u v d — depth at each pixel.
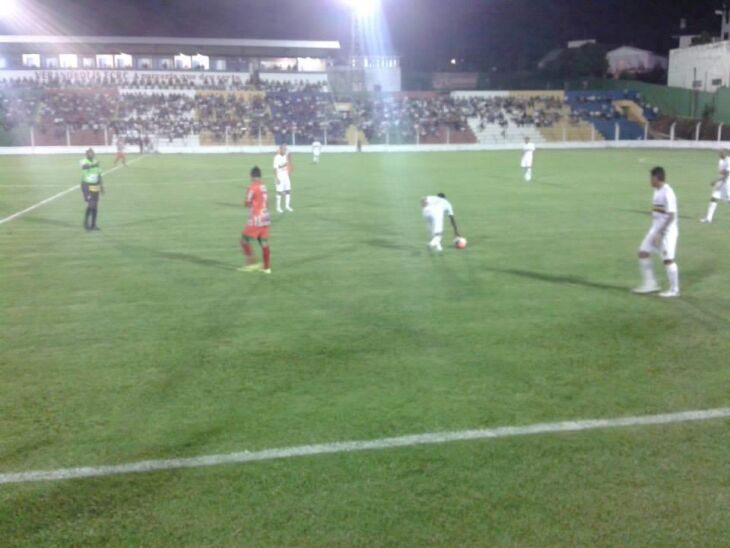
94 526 4.46
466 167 37.75
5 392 6.64
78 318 9.16
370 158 46.50
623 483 4.97
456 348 7.91
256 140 55.19
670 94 61.50
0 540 4.31
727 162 17.80
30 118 53.91
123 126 54.16
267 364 7.39
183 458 5.33
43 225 17.30
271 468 5.18
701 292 10.55
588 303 9.88
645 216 18.83
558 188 26.38
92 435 5.72
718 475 5.08
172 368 7.27
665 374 7.09
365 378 6.98
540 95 64.56
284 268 12.31
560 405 6.31
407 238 15.46
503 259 13.10
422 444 5.55
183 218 18.55
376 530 4.42
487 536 4.36
